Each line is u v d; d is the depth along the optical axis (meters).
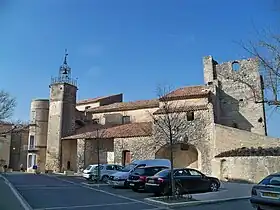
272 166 24.39
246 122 35.84
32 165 44.22
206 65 39.34
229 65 38.00
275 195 10.07
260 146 27.52
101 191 19.53
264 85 10.80
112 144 35.81
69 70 43.84
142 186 18.98
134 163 24.81
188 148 31.52
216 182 18.66
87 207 12.84
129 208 12.55
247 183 24.97
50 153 40.88
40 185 23.36
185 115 30.66
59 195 17.19
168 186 16.36
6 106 25.09
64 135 40.94
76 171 37.19
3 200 14.70
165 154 32.22
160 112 31.36
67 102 42.41
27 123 41.44
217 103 35.94
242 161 26.02
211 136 29.20
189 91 35.19
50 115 42.31
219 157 27.77
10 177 32.34
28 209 12.23
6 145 49.25
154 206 13.12
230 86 37.38
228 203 14.02
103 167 27.42
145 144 31.98
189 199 14.40
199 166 29.14
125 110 41.06
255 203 10.72
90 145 36.69
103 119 41.25
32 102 46.19
